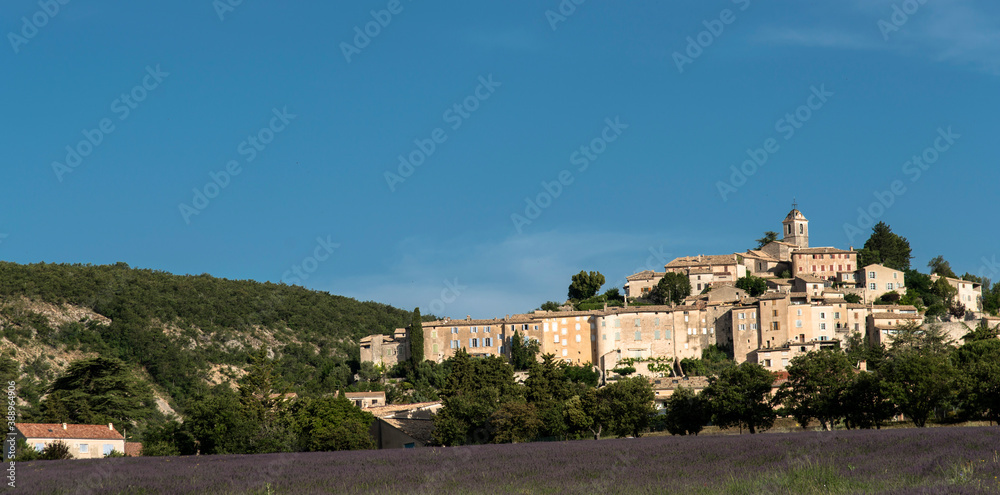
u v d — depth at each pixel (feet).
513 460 168.76
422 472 151.53
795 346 544.21
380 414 402.52
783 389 335.06
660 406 465.88
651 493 109.29
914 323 537.65
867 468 119.44
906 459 127.95
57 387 429.79
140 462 211.82
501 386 424.87
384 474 150.71
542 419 355.15
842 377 321.73
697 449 172.04
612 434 359.46
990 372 307.17
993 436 161.48
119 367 439.22
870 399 310.65
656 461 151.94
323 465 176.96
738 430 359.66
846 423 322.14
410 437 361.71
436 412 405.18
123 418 428.15
